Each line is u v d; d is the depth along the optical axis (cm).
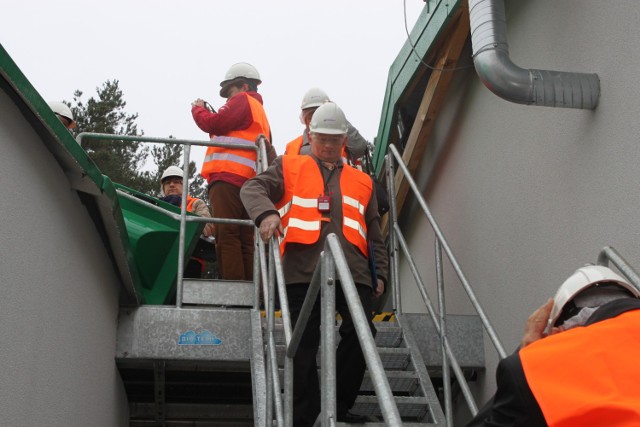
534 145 472
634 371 187
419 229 698
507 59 405
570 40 430
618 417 181
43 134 353
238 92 644
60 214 384
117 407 505
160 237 565
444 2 540
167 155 2131
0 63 292
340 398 398
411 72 619
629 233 372
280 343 487
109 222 434
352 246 419
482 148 551
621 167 381
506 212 507
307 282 407
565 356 194
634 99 374
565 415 186
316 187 426
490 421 201
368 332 227
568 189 430
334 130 433
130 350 477
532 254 469
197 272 707
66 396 391
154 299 568
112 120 2133
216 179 603
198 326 483
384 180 743
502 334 504
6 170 317
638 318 198
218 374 525
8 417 317
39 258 354
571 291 222
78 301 409
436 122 646
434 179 649
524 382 194
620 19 387
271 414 354
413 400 445
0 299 309
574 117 427
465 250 577
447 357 443
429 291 660
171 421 595
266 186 422
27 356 338
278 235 412
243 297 564
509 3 508
